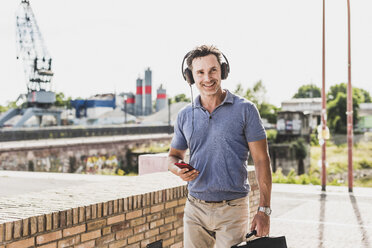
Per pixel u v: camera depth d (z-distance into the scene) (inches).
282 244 81.7
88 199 116.3
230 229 92.4
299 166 1836.9
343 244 233.6
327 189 459.5
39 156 1267.2
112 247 116.2
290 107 3149.6
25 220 90.2
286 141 1861.5
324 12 520.7
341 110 3048.7
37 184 434.9
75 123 3435.0
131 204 123.6
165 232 140.5
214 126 92.1
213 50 92.0
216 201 93.4
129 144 1718.8
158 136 1919.3
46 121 2792.8
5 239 85.8
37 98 2778.1
